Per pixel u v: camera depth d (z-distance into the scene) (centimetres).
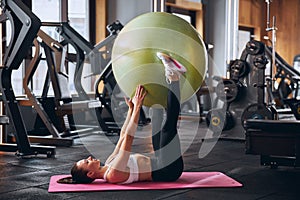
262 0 1092
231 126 572
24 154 449
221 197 301
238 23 1020
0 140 525
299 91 974
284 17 1127
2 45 549
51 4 729
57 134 540
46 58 568
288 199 299
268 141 385
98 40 810
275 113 566
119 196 300
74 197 298
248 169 397
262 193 313
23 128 453
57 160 435
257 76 553
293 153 377
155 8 819
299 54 1080
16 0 439
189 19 984
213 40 989
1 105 521
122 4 815
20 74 670
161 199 294
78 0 787
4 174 371
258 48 549
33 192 313
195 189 321
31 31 433
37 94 701
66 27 605
